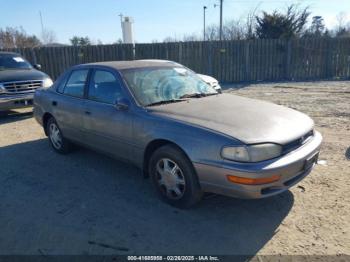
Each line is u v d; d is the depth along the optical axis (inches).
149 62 188.9
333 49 596.4
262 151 118.4
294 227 125.8
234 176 118.2
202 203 145.9
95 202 151.1
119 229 128.6
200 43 583.5
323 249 112.7
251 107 152.3
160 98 160.4
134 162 158.7
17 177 183.6
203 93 176.2
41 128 294.7
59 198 156.5
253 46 588.1
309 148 133.3
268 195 121.0
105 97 171.5
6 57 376.2
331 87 484.7
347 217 130.7
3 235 127.0
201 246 116.9
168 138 135.7
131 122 152.1
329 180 162.6
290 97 406.3
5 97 316.2
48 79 355.3
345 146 210.5
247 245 116.6
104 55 584.4
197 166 127.3
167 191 144.6
